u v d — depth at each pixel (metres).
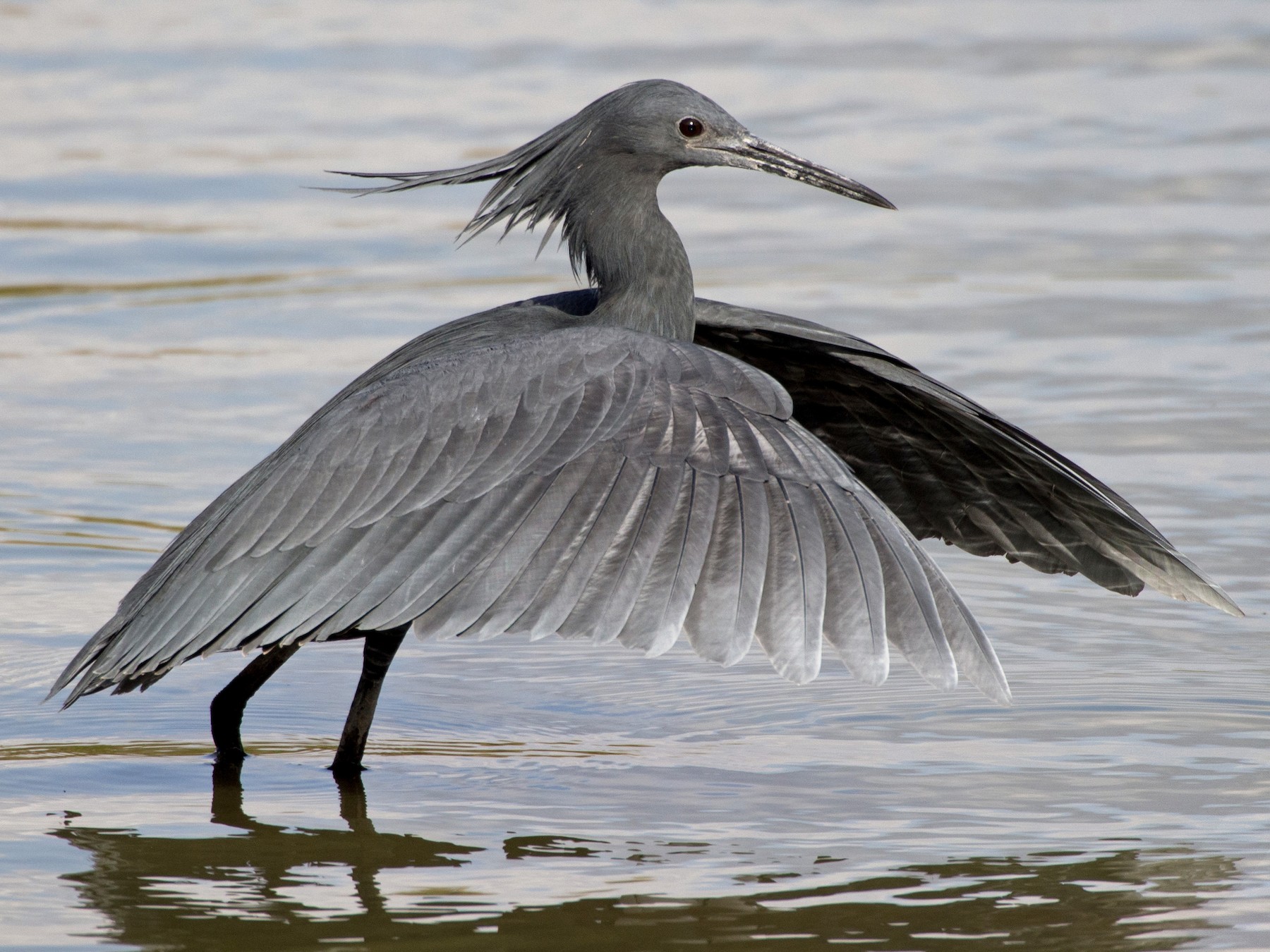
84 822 9.48
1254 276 22.86
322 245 25.55
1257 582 13.37
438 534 8.66
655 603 7.89
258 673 10.46
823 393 11.13
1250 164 28.34
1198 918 8.19
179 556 9.90
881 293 22.34
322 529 9.05
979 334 20.53
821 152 28.92
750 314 10.83
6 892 8.51
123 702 11.59
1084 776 10.04
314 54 36.75
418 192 29.20
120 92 33.84
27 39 38.44
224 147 29.92
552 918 8.17
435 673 12.12
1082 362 19.47
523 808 9.66
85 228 25.86
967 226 25.58
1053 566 10.95
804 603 7.84
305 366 19.89
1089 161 28.78
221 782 10.15
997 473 10.73
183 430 17.75
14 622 12.84
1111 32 37.47
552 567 8.22
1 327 21.77
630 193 11.15
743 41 37.00
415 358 10.61
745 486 8.31
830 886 8.55
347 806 9.73
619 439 8.62
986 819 9.41
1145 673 11.75
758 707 11.38
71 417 18.20
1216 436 16.94
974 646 8.09
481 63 35.44
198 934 8.02
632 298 11.05
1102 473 15.86
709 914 8.21
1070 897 8.40
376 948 7.85
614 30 38.44
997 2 40.88
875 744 10.65
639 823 9.41
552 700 11.57
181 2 42.69
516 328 10.68
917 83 33.44
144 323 21.91
